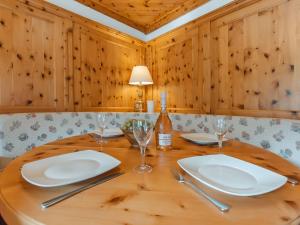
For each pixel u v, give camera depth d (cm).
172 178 66
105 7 271
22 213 46
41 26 213
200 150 103
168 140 104
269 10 187
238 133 180
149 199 52
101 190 57
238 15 212
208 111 246
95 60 266
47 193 55
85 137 142
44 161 79
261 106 195
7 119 165
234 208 48
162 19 304
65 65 233
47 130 194
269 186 55
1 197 53
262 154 96
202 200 52
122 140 130
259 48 195
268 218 44
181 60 280
